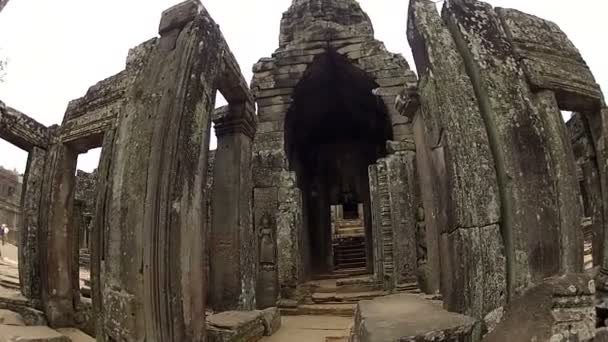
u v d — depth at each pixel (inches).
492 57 205.3
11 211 901.2
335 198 829.2
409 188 492.1
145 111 215.6
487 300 174.7
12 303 307.6
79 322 306.0
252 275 328.5
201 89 218.1
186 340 191.9
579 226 191.2
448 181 195.9
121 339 192.9
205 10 233.1
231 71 279.6
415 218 482.9
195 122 210.2
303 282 559.2
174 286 187.3
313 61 575.5
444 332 156.8
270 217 498.6
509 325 132.0
